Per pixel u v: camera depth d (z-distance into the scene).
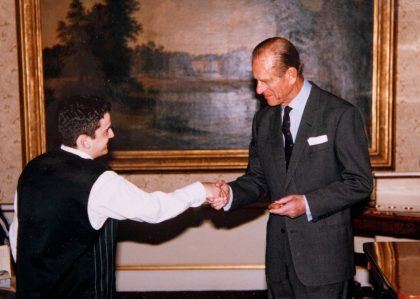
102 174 1.86
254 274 4.26
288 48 2.26
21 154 4.11
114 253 2.00
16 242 1.96
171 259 4.27
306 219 2.26
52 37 4.00
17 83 4.07
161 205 1.95
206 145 4.09
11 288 2.20
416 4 3.91
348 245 2.31
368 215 3.54
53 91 4.04
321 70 3.99
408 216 3.38
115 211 1.84
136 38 4.00
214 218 4.24
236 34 4.00
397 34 3.94
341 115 2.23
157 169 4.09
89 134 1.93
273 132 2.41
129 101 4.05
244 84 4.04
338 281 2.27
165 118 4.07
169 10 3.98
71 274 1.86
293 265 2.29
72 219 1.83
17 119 4.10
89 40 4.00
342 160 2.22
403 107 4.00
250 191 2.60
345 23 3.94
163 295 4.21
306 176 2.28
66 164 1.89
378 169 4.03
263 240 4.23
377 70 3.96
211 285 4.27
